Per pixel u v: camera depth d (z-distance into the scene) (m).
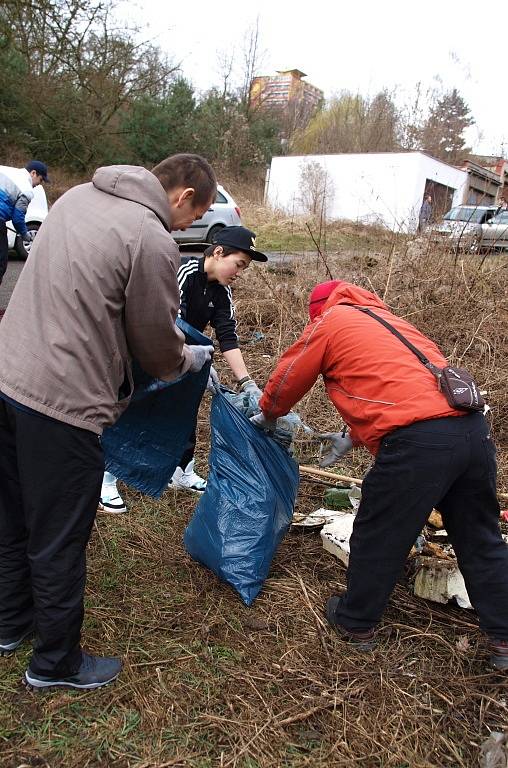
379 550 2.16
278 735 1.89
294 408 4.43
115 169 1.85
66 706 1.94
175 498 3.27
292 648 2.28
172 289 1.81
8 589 2.06
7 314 1.83
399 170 17.31
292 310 6.26
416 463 2.03
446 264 6.38
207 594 2.54
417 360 2.19
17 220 5.79
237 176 22.48
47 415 1.74
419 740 1.93
